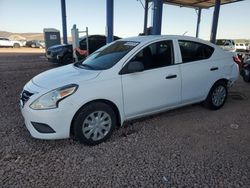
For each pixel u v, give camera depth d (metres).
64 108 3.69
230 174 3.24
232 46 26.72
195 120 5.11
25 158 3.60
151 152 3.79
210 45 5.47
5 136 4.29
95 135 4.00
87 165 3.44
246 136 4.40
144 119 5.12
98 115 3.99
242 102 6.49
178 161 3.54
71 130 3.97
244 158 3.64
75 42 11.24
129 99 4.25
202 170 3.32
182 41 4.99
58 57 13.35
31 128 3.84
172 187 2.98
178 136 4.36
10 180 3.09
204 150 3.87
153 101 4.54
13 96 6.89
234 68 5.84
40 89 3.81
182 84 4.88
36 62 16.19
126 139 4.24
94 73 4.04
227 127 4.79
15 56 21.36
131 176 3.19
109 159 3.59
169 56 4.75
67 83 3.79
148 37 4.86
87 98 3.82
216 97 5.65
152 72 4.46
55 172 3.26
